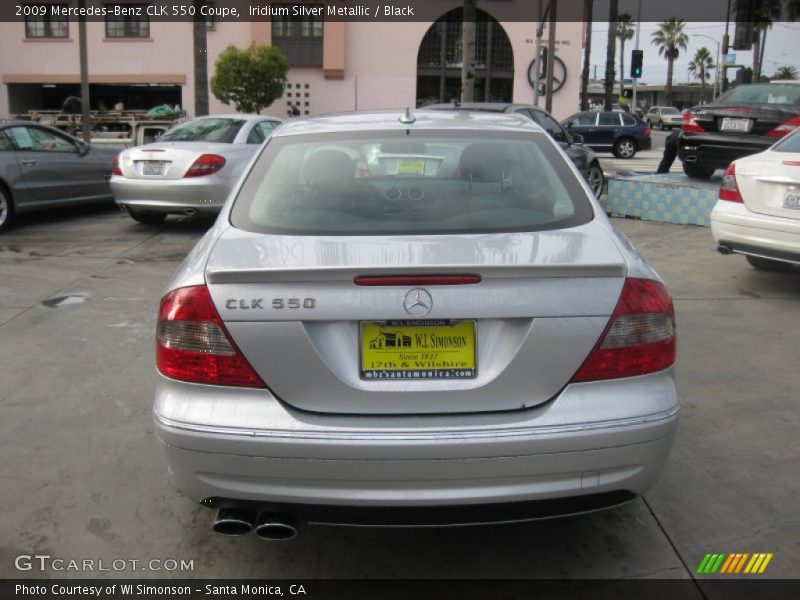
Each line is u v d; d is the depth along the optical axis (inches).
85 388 175.6
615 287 95.7
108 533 119.5
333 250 100.3
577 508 97.3
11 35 1302.9
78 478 135.6
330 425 92.7
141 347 202.8
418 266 91.8
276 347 93.5
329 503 93.8
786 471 137.3
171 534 119.4
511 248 100.0
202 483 96.0
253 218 114.0
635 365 96.0
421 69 1336.1
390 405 93.8
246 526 98.0
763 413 161.5
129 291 257.1
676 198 380.8
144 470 138.6
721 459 141.6
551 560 112.7
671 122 1995.6
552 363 93.9
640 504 127.0
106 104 1402.6
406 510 94.4
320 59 1310.3
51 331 215.0
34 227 382.9
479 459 91.7
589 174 474.0
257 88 1135.6
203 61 754.8
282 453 92.0
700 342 205.6
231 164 359.6
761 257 241.6
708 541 116.7
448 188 121.6
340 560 113.1
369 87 1327.5
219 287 95.3
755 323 221.5
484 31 1334.9
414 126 137.4
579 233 107.0
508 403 94.3
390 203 116.8
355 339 94.1
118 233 366.0
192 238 352.8
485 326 94.3
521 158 128.5
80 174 398.0
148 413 162.7
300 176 124.6
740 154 388.5
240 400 94.4
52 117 1133.7
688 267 289.1
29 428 154.8
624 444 94.0
